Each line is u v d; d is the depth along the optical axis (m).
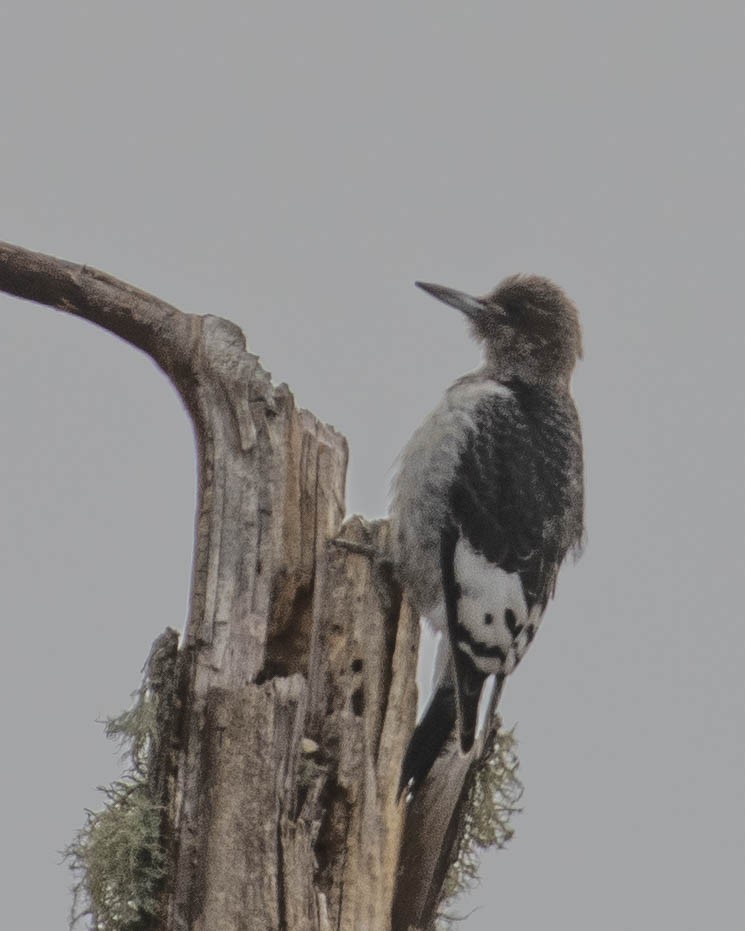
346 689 9.91
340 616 10.06
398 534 11.02
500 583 11.11
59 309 9.93
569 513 11.93
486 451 11.50
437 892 10.09
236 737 8.98
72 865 9.21
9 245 9.69
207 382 9.84
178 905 8.97
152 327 9.85
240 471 9.75
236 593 9.55
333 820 9.38
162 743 9.22
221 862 8.85
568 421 12.51
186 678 9.34
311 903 8.87
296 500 10.11
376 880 9.41
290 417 10.08
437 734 10.68
